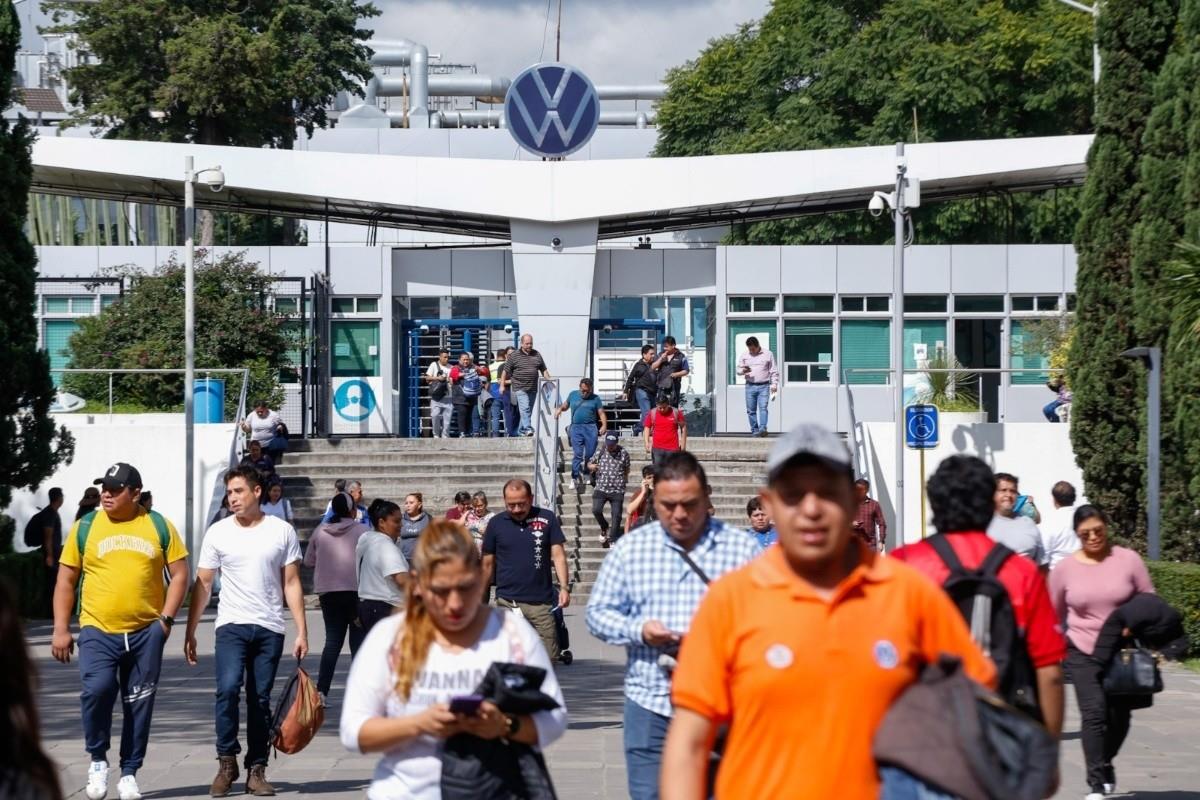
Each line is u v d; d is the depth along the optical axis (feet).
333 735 45.88
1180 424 67.41
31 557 80.84
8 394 81.41
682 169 126.41
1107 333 75.41
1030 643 21.26
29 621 80.07
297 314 134.72
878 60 170.71
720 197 126.21
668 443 93.56
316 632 77.71
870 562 15.85
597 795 35.86
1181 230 71.56
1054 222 167.73
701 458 106.32
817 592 15.51
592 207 126.93
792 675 15.17
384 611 47.44
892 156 125.49
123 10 174.19
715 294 133.08
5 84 83.25
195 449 98.99
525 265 128.67
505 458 107.45
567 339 128.57
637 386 108.06
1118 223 75.15
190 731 46.34
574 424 98.94
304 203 131.95
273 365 127.75
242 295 127.44
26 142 83.51
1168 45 74.02
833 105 175.01
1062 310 133.18
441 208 126.82
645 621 23.99
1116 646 33.01
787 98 181.27
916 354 133.69
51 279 127.85
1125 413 75.20
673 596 24.14
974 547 21.71
